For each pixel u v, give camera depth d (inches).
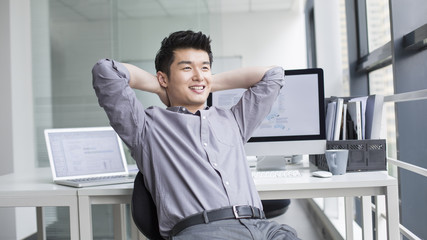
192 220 49.1
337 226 111.7
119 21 141.9
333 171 63.1
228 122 58.7
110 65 55.2
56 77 139.2
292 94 71.2
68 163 67.1
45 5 140.2
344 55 134.1
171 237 50.6
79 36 140.6
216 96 74.6
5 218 127.8
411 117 78.8
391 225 56.3
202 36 58.5
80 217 57.9
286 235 49.6
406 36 77.3
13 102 130.7
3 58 130.3
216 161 53.2
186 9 143.1
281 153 71.0
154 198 53.6
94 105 138.8
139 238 88.1
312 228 135.3
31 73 139.3
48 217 129.6
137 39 142.2
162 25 142.6
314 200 152.0
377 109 68.6
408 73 78.6
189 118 55.6
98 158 70.1
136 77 58.9
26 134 135.9
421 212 78.6
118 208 87.8
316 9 129.3
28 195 58.4
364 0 121.3
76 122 138.7
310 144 70.3
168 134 54.4
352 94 124.6
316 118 70.6
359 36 122.6
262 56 291.9
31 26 140.2
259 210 52.2
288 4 273.4
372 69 113.8
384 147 67.1
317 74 70.7
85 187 59.3
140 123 54.5
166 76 59.6
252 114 60.3
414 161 78.7
